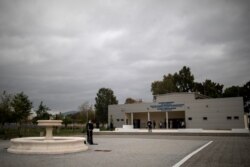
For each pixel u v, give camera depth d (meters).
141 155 13.11
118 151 15.17
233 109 46.72
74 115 83.50
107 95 82.81
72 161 10.95
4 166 9.61
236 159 11.50
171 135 35.12
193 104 51.00
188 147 17.48
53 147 14.11
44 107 45.62
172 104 53.25
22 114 35.03
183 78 87.75
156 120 58.91
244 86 77.06
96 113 82.00
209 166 9.58
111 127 53.09
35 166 9.61
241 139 25.62
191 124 50.56
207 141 23.09
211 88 87.69
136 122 61.47
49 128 17.33
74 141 15.02
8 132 37.06
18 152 13.87
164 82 83.50
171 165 9.84
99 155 13.18
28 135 33.81
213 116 48.53
